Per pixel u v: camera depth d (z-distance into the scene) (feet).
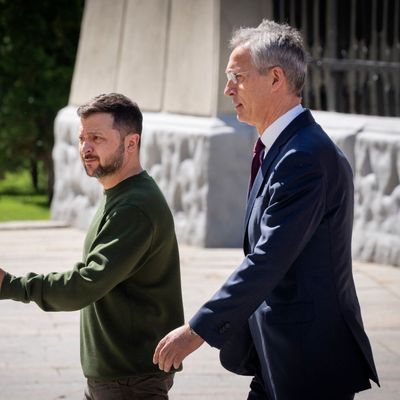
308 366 15.62
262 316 15.89
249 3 42.32
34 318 31.58
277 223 15.07
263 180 15.74
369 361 16.03
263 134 16.03
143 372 16.01
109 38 48.49
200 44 42.75
